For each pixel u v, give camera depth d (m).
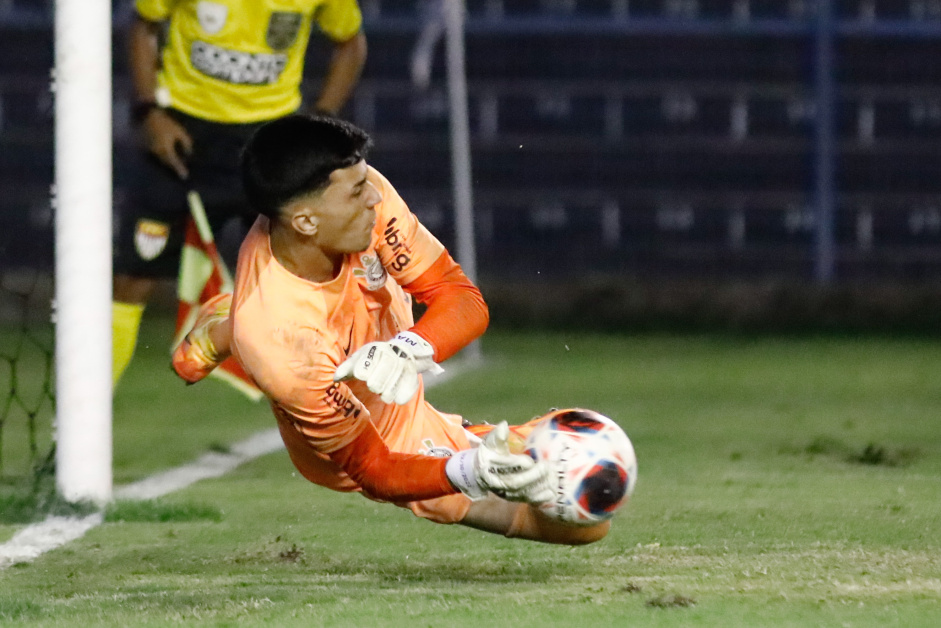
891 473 18.61
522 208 62.16
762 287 58.81
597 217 62.38
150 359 42.56
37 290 53.00
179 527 13.98
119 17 54.81
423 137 61.53
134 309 21.67
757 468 19.23
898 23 61.91
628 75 62.03
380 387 8.98
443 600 9.93
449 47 43.03
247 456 21.59
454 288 10.41
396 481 9.95
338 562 11.93
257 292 9.88
